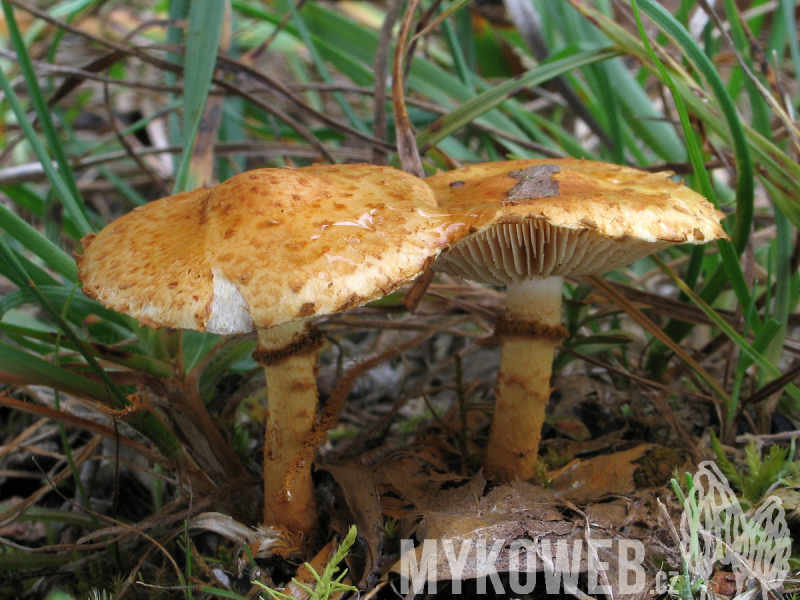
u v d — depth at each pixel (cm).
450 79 26
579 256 17
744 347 19
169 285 16
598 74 24
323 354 24
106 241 17
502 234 17
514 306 19
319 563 17
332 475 18
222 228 16
